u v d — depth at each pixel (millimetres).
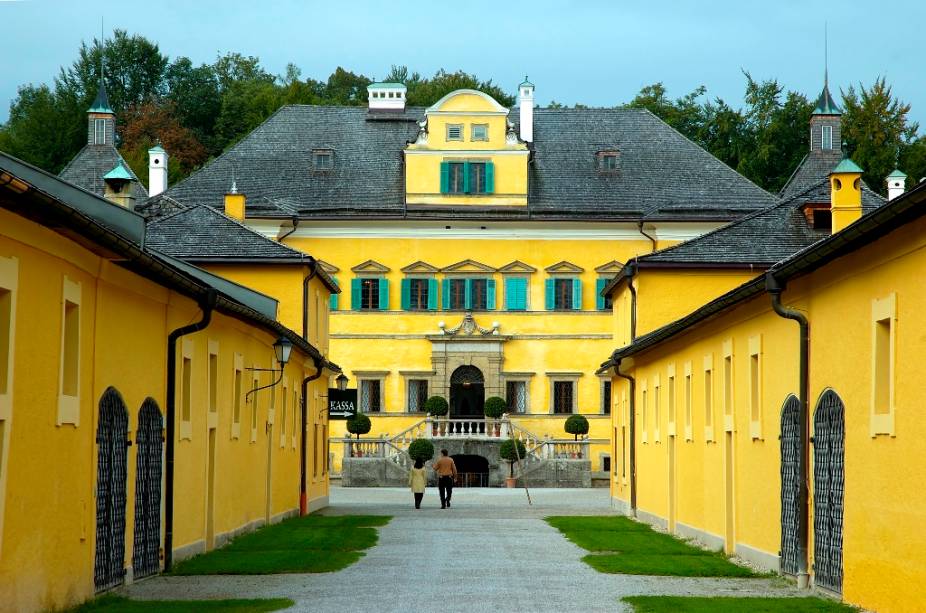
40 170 22344
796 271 21016
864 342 18750
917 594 16453
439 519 40812
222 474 29594
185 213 49656
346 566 24516
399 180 79312
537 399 76500
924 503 16234
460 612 17734
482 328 76500
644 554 27891
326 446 52094
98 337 19703
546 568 24250
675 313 48594
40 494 16938
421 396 76625
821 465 21016
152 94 119625
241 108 118125
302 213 76375
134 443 21984
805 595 20641
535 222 76625
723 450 29062
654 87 106625
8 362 15523
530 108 82375
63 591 18016
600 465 75125
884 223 16375
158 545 23594
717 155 101438
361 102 127062
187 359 26000
